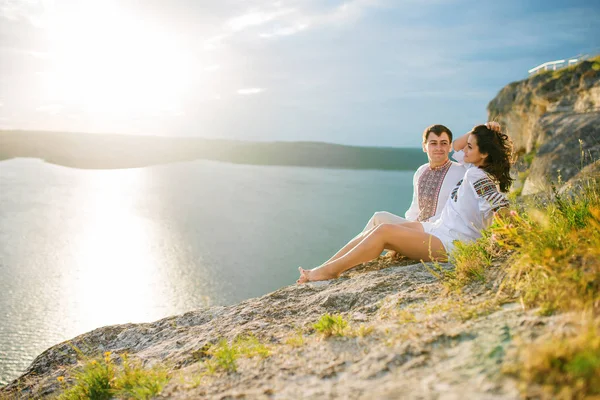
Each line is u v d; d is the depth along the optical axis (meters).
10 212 83.06
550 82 18.59
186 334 3.79
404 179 171.00
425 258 4.38
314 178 165.25
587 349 1.59
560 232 2.80
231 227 78.56
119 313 41.56
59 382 3.57
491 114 23.25
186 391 2.39
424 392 1.70
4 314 38.75
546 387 1.52
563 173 11.60
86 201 99.88
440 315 2.55
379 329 2.58
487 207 4.05
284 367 2.34
